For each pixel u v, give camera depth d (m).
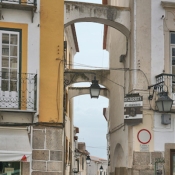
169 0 14.23
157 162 13.39
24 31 12.56
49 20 12.77
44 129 12.21
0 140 11.62
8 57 12.36
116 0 17.77
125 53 15.42
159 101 13.05
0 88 12.07
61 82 12.57
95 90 14.11
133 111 13.40
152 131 13.57
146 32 14.04
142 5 14.12
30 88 12.23
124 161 14.91
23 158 11.60
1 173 11.83
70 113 23.08
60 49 12.71
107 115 22.11
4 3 12.30
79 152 32.88
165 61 13.98
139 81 13.78
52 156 12.15
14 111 11.90
